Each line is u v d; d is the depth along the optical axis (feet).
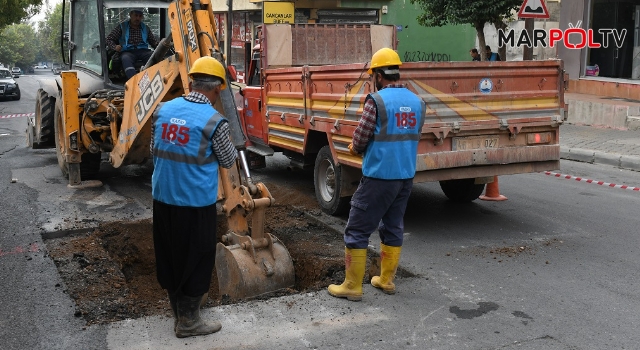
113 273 18.61
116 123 27.30
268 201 16.67
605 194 28.89
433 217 24.93
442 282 17.71
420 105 16.17
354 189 24.18
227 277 17.03
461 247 21.02
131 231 22.72
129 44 30.32
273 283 16.84
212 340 13.88
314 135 25.96
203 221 13.44
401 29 77.36
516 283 17.65
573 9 57.77
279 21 69.46
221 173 17.34
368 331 14.46
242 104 33.19
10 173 33.14
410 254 20.29
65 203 26.61
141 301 16.88
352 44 33.76
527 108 22.84
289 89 27.07
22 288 17.07
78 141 28.96
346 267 16.31
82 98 29.96
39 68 449.06
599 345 13.85
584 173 34.45
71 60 33.88
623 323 15.02
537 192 29.35
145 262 21.01
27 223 23.35
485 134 22.35
